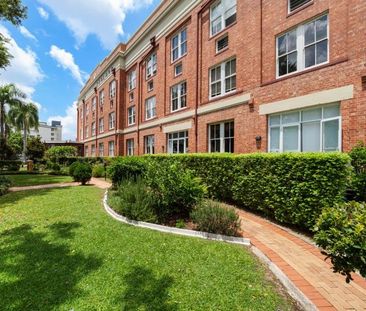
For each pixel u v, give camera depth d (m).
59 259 4.03
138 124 22.22
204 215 5.36
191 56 15.13
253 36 10.91
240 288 3.20
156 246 4.55
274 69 10.04
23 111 35.41
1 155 26.91
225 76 12.85
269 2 10.31
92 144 35.53
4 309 2.82
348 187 5.52
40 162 31.11
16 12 13.05
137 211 6.11
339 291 3.18
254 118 10.71
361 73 7.31
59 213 7.00
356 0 7.49
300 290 3.18
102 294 3.08
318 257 4.20
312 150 8.68
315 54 8.71
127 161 10.30
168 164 6.95
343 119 7.70
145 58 21.45
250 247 4.66
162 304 2.87
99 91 32.75
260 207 6.86
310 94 8.60
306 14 8.90
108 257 4.11
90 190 11.52
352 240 2.12
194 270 3.66
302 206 5.45
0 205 8.14
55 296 3.04
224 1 12.95
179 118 16.11
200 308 2.79
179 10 16.36
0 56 13.16
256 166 6.98
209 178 9.09
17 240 4.90
